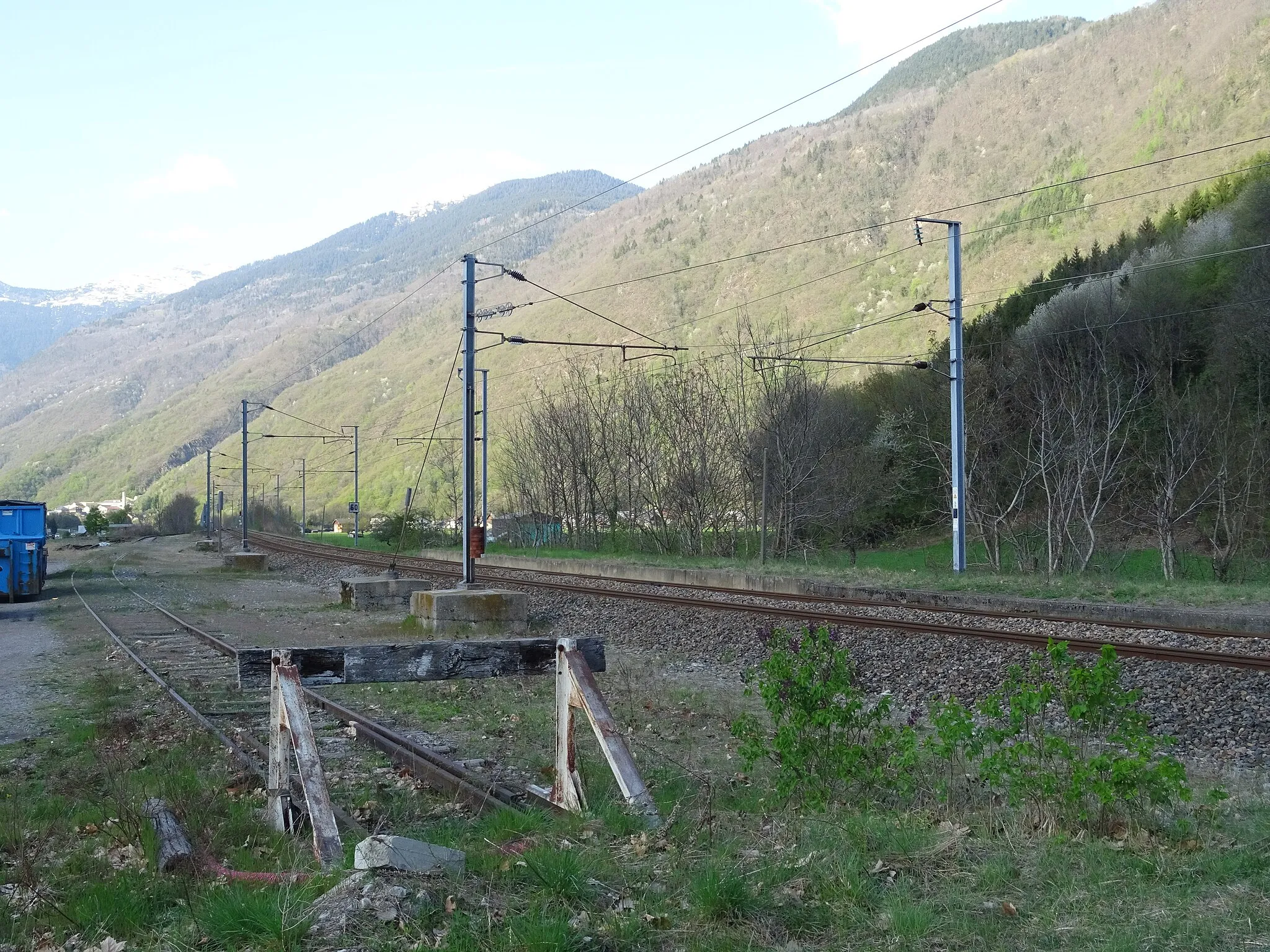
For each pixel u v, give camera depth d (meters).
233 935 5.16
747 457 46.56
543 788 8.29
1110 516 39.12
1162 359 38.53
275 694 7.81
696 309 183.12
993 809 7.09
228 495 179.00
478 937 4.91
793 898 5.40
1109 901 5.29
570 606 25.47
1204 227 44.34
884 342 93.19
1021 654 14.42
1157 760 8.41
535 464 64.94
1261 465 33.00
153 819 7.26
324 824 6.47
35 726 12.99
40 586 37.97
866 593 25.81
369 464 157.88
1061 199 124.94
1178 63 163.38
